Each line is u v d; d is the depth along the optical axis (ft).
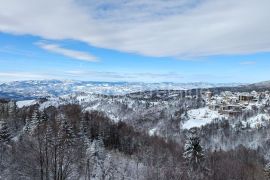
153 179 251.60
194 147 269.44
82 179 181.27
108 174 250.37
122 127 492.13
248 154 485.15
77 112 508.53
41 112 360.89
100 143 327.88
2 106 460.14
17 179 134.82
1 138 224.33
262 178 340.80
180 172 254.06
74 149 138.10
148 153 343.67
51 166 118.11
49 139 120.78
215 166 333.83
